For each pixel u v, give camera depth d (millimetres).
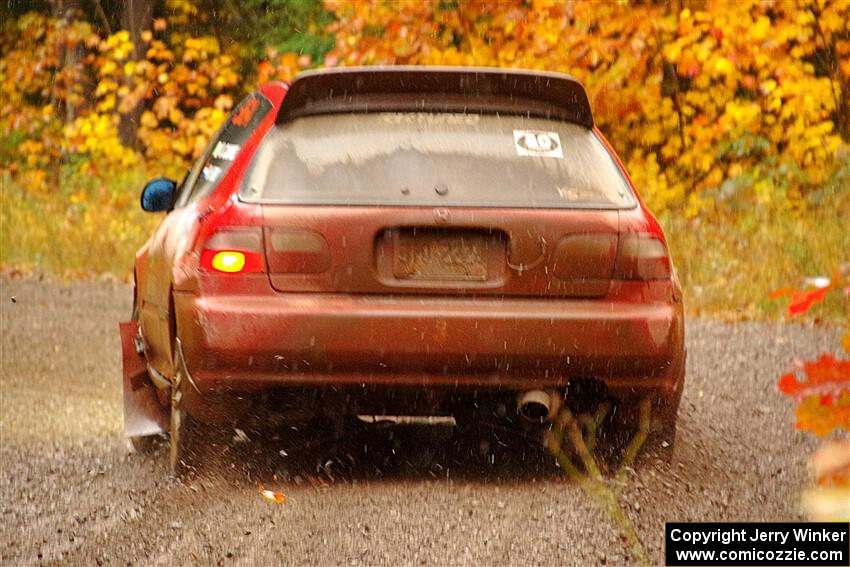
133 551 10969
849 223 30922
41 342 24562
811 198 33062
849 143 38031
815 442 15461
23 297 31203
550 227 12719
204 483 13383
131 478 13844
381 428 15883
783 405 17984
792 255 29656
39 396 19328
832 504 5609
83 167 44094
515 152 13172
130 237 38812
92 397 19281
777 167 35500
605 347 12570
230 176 13312
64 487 13477
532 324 12492
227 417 13023
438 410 13180
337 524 11688
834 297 26016
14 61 49219
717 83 37625
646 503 12383
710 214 33562
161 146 43188
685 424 16531
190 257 12930
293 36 51625
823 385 5703
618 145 37750
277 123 13430
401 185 12836
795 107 35406
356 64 35531
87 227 39312
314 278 12625
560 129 13500
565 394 12953
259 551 10867
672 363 12828
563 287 12703
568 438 13461
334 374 12547
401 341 12430
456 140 13188
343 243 12625
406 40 35250
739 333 24641
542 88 13422
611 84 35250
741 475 13656
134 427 15383
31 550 11102
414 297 12609
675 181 37312
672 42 35344
